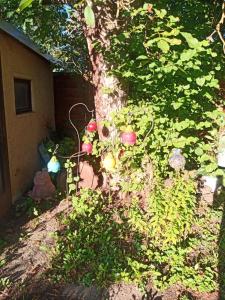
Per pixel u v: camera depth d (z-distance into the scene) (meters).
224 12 2.60
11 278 3.41
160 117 4.15
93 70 4.56
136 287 3.23
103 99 4.52
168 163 4.32
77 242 3.79
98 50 4.21
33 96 6.87
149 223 3.96
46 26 6.43
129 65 4.00
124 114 4.18
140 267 3.44
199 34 4.42
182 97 4.10
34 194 5.07
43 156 6.68
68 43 7.38
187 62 3.57
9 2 6.92
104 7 3.87
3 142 5.03
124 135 3.42
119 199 4.65
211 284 3.29
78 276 3.39
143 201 4.41
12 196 5.30
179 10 4.95
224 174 3.63
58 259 3.63
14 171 5.46
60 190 5.27
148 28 3.72
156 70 3.63
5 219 4.75
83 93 8.53
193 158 4.75
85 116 8.41
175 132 4.18
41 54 7.19
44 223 4.38
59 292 3.22
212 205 4.68
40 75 7.46
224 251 3.79
